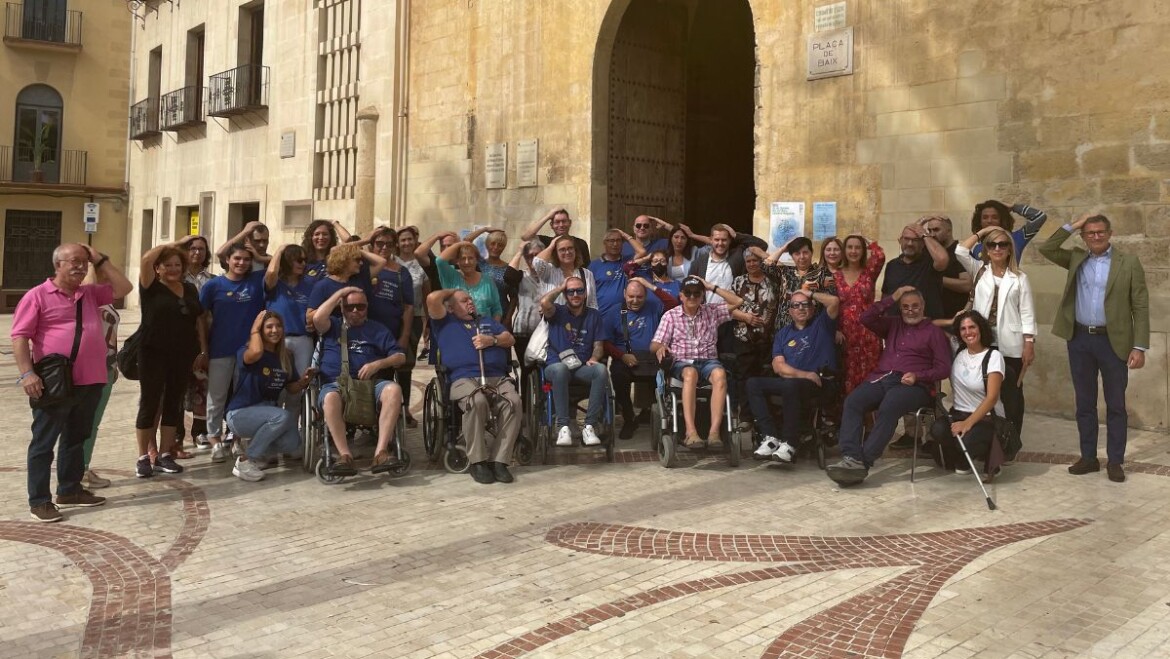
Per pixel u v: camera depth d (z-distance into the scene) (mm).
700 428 7945
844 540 5461
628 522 5832
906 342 6965
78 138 28609
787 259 11469
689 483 6875
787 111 11570
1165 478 6957
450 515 5996
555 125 14422
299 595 4578
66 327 5926
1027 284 7297
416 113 17203
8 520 5875
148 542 5430
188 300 7180
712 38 17234
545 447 7531
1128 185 8891
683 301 7621
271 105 21531
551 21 14484
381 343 7129
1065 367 9422
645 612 4359
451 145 16406
